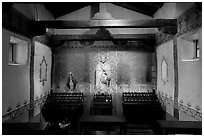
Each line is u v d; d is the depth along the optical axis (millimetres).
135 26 8086
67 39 11305
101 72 12094
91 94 11961
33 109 8672
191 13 6789
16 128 5414
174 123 5746
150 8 10836
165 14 9523
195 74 6562
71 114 9844
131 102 10703
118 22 8094
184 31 7387
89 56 12164
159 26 8094
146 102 10688
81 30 12008
